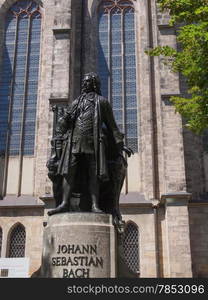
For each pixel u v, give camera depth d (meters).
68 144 9.07
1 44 35.47
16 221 29.34
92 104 9.34
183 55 16.52
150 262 27.28
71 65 32.19
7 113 33.38
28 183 31.31
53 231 8.20
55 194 9.48
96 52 34.47
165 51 17.53
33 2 36.28
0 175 31.67
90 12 35.22
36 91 33.78
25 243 28.88
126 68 33.72
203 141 31.69
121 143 9.42
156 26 33.75
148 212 28.48
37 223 29.14
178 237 26.53
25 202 30.25
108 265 7.91
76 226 8.06
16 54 35.03
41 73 34.00
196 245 28.02
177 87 30.45
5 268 20.80
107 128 9.67
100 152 8.91
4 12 36.25
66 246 7.98
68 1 33.25
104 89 33.28
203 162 31.17
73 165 8.98
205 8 14.96
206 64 15.30
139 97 32.72
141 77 33.03
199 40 15.69
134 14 35.31
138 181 30.53
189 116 17.06
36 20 35.88
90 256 7.89
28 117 33.06
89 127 9.09
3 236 29.08
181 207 27.20
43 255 8.28
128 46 34.41
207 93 15.62
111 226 8.23
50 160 9.43
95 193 8.89
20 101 33.59
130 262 27.72
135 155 31.23
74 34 34.12
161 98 30.20
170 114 29.73
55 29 32.31
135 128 32.03
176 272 25.77
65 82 30.81
